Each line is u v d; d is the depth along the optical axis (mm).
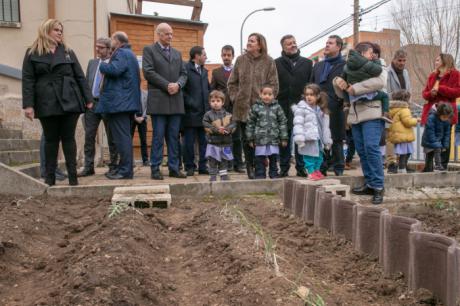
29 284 3117
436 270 2773
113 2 12664
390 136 8078
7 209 4645
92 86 7711
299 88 7527
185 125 7816
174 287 3008
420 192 6852
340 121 7195
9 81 9914
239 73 7227
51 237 4188
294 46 7543
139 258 3299
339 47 7203
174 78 6945
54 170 6238
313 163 6781
